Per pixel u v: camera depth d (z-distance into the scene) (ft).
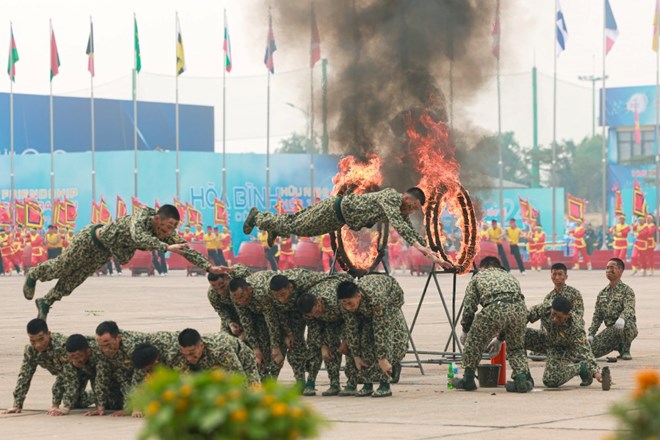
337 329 45.68
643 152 253.65
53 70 202.28
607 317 57.21
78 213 204.74
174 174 201.57
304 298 43.96
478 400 43.11
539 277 157.17
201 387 17.95
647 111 248.73
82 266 46.34
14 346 66.08
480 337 45.50
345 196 46.60
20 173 209.15
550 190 214.69
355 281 45.70
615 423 35.86
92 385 41.55
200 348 38.14
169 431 17.76
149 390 18.03
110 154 202.39
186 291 126.93
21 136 246.88
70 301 109.09
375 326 44.19
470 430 35.27
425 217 52.29
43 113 248.11
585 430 34.99
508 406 41.19
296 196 204.13
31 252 192.24
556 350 47.19
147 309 97.14
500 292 45.37
